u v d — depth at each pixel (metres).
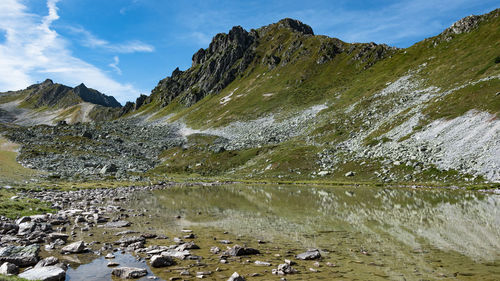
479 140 53.16
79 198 38.72
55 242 17.03
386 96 104.25
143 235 19.17
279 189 54.22
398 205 32.16
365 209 30.22
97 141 129.25
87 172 75.62
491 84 65.94
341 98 129.62
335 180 62.12
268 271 12.64
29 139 116.81
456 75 91.62
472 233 19.38
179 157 108.75
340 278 11.75
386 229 21.11
